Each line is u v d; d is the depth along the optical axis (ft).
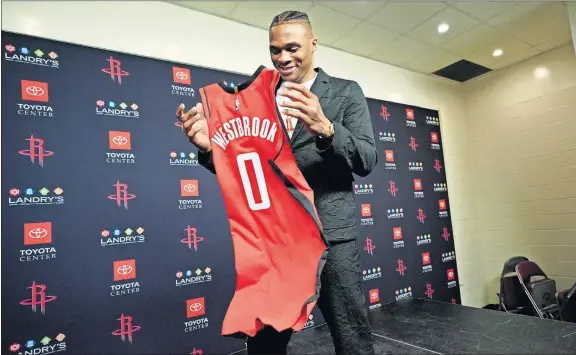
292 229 2.70
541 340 5.95
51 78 6.68
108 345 6.63
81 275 6.54
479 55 11.94
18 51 6.40
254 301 2.59
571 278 11.25
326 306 2.88
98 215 6.84
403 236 11.47
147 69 7.75
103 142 7.07
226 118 2.90
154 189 7.52
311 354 6.53
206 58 8.57
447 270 12.38
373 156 2.70
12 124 6.23
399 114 12.21
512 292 10.27
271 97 2.78
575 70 11.25
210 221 8.12
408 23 9.76
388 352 6.13
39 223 6.28
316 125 2.32
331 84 3.04
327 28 9.84
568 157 11.44
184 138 8.02
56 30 6.80
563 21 10.00
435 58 12.03
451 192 13.14
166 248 7.50
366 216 10.73
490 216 13.51
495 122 13.42
